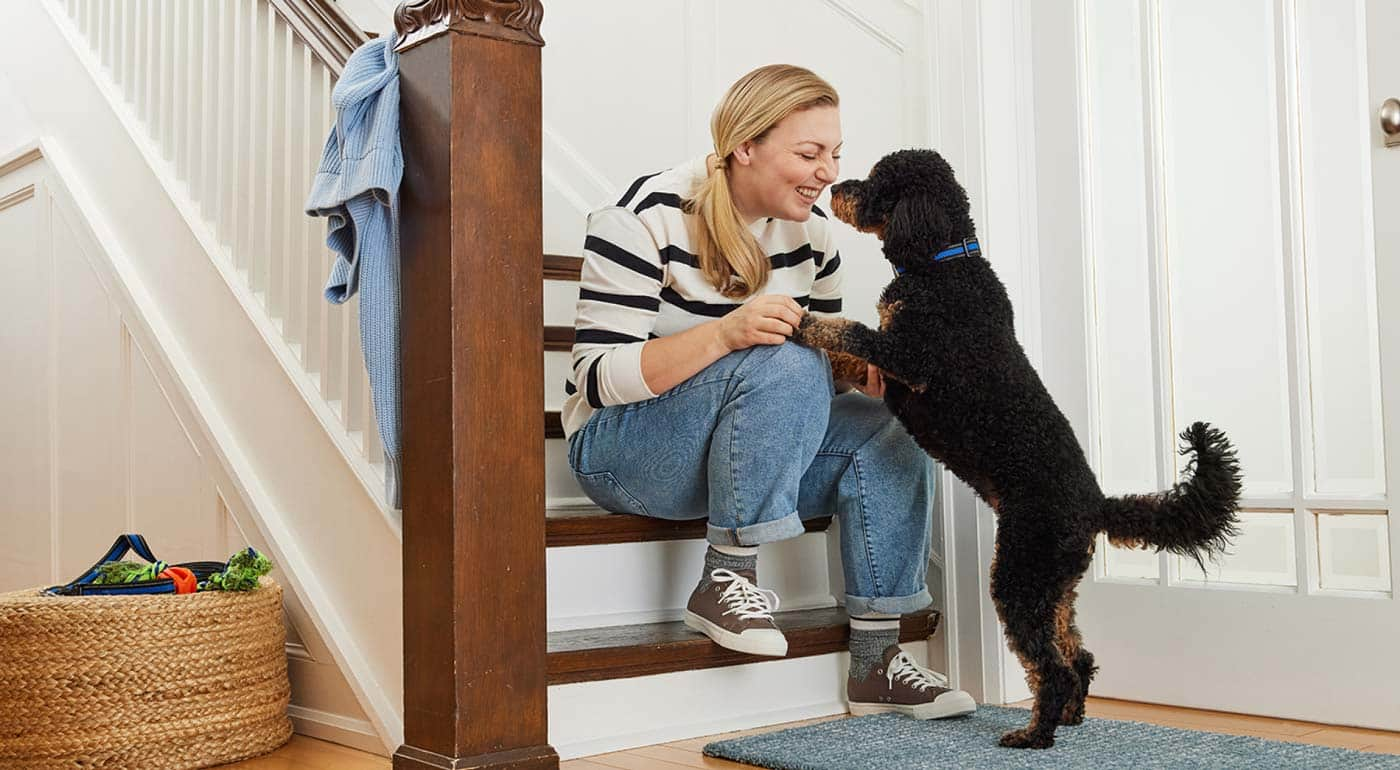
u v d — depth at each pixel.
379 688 1.94
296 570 2.14
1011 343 1.85
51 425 3.00
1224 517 1.72
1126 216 2.31
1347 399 2.03
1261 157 2.15
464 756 1.55
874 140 2.56
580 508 2.35
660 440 2.00
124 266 2.69
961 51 2.39
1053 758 1.68
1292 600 2.03
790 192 2.03
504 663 1.60
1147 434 2.28
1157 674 2.20
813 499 2.16
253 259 2.35
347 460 2.01
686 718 1.97
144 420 2.63
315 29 2.13
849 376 2.05
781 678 2.09
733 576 1.97
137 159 2.70
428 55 1.65
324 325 2.12
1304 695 2.01
